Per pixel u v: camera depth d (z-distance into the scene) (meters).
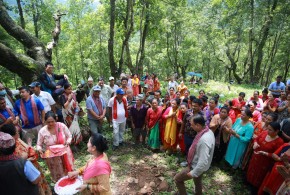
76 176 3.46
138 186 4.95
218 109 5.85
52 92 6.25
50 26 23.25
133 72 19.19
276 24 19.50
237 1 22.06
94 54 34.41
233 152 5.34
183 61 33.09
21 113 5.13
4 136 2.53
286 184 3.53
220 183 5.12
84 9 31.02
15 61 7.27
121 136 6.64
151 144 6.36
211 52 30.80
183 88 11.46
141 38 17.38
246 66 26.41
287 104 6.34
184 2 22.94
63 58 38.59
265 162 4.32
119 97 6.22
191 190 4.77
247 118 5.16
